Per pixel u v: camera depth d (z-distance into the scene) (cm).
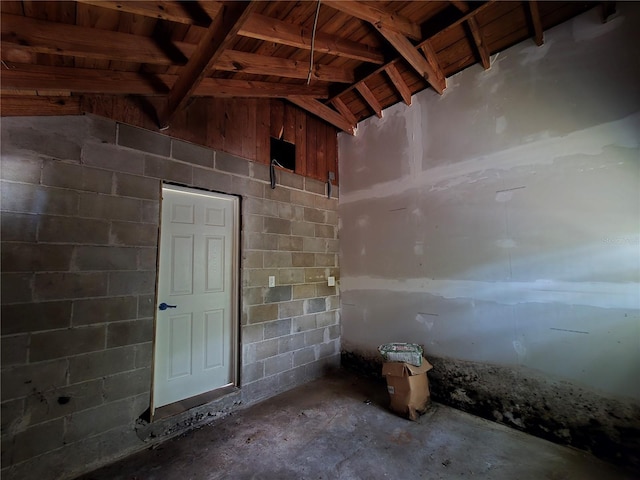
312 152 368
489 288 260
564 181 226
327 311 367
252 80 272
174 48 191
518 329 242
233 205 295
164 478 182
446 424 243
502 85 260
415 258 314
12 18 143
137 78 216
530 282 238
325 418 252
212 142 273
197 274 265
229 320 283
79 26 160
